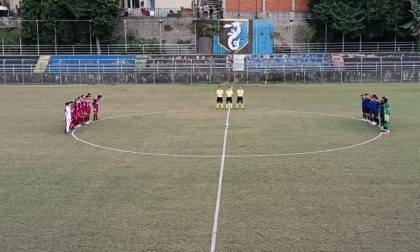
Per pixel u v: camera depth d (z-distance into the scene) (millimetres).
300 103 44438
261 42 74000
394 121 33656
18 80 63250
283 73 63656
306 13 77625
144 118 36594
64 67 66750
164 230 14406
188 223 14930
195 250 13047
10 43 74438
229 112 39375
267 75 63781
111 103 45625
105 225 14844
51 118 36875
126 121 35219
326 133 29703
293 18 77625
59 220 15289
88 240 13758
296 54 69062
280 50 75500
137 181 19516
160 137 28906
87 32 73000
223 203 16734
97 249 13164
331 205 16484
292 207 16297
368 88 56281
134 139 28359
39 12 72938
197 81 63406
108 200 17156
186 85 61312
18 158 23734
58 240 13781
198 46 74500
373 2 72000
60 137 29234
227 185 18828
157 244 13445
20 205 16703
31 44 74500
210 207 16328
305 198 17219
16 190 18422
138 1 82500
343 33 72812
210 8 81875
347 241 13609
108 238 13883
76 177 20172
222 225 14766
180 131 30922
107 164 22375
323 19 73000
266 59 67625
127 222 15062
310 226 14672
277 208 16203
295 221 15070
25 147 26328
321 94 51250
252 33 73812
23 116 37875
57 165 22281
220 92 41750
